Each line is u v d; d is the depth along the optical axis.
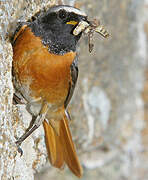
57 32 2.12
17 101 2.13
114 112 2.35
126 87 2.38
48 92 2.13
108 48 2.33
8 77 2.11
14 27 2.12
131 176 2.38
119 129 2.36
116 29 2.34
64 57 2.12
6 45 2.10
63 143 2.17
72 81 2.14
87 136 2.30
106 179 2.34
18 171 2.12
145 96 2.58
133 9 2.40
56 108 2.15
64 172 2.29
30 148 2.16
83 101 2.29
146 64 2.59
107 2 2.31
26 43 2.11
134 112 2.47
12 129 2.11
